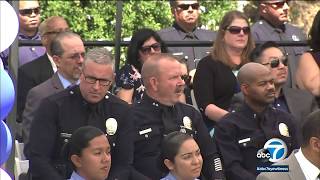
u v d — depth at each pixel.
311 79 14.12
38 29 17.67
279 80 14.27
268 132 12.85
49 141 11.68
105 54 11.86
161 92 12.49
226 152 12.73
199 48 16.17
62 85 13.66
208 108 14.18
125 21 22.38
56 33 15.49
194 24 17.72
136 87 14.31
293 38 18.27
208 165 12.59
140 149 12.34
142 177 11.87
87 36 22.94
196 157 11.52
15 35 9.37
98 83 11.70
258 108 12.93
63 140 11.73
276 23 18.14
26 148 12.41
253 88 12.82
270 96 12.88
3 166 11.23
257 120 12.91
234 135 12.84
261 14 18.25
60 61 13.68
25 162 12.81
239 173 12.55
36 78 15.16
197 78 14.47
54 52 13.74
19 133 14.41
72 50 13.61
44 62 15.34
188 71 15.16
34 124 11.78
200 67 14.55
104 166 11.05
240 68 13.77
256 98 12.86
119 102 12.12
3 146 9.52
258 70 12.84
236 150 12.77
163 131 12.41
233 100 14.12
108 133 11.90
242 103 13.34
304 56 14.30
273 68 14.32
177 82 12.50
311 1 22.38
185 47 16.12
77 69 13.65
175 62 12.58
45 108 11.80
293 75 16.11
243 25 14.89
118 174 11.70
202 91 14.36
